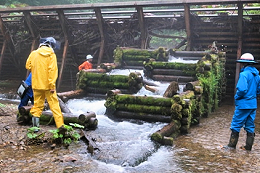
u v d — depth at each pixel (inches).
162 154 218.7
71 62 637.9
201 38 523.5
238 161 206.5
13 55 673.6
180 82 398.9
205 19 531.8
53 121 275.1
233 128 233.9
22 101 282.8
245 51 511.2
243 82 220.8
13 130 251.8
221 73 435.5
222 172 185.6
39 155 199.0
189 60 462.3
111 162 192.2
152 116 298.7
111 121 308.5
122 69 470.3
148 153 212.4
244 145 243.9
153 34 548.4
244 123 232.8
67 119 270.1
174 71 403.9
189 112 286.2
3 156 195.0
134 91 377.7
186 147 237.6
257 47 500.4
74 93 392.2
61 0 990.4
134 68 468.8
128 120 310.8
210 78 372.8
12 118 301.3
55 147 215.5
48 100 234.2
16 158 192.2
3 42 655.1
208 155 218.2
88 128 268.7
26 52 669.9
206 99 356.8
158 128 277.0
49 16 601.9
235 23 489.4
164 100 294.8
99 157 198.1
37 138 226.2
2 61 655.1
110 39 570.3
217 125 318.3
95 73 404.5
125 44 555.5
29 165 181.3
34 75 234.4
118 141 233.8
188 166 194.5
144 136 253.0
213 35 513.7
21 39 647.8
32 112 243.9
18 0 919.0
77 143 226.5
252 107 225.5
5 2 894.4
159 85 385.1
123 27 548.1
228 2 446.6
